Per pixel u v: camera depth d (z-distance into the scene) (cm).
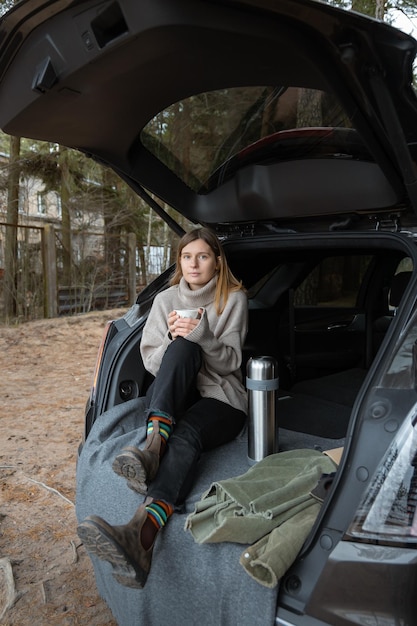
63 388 532
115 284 1114
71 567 238
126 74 159
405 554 108
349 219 206
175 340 187
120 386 216
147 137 217
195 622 139
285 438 205
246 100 186
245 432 205
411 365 126
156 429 168
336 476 124
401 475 113
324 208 204
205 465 180
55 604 213
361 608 112
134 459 150
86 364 634
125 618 161
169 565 145
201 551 139
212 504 150
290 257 293
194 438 175
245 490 148
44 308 942
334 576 115
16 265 905
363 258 308
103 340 229
